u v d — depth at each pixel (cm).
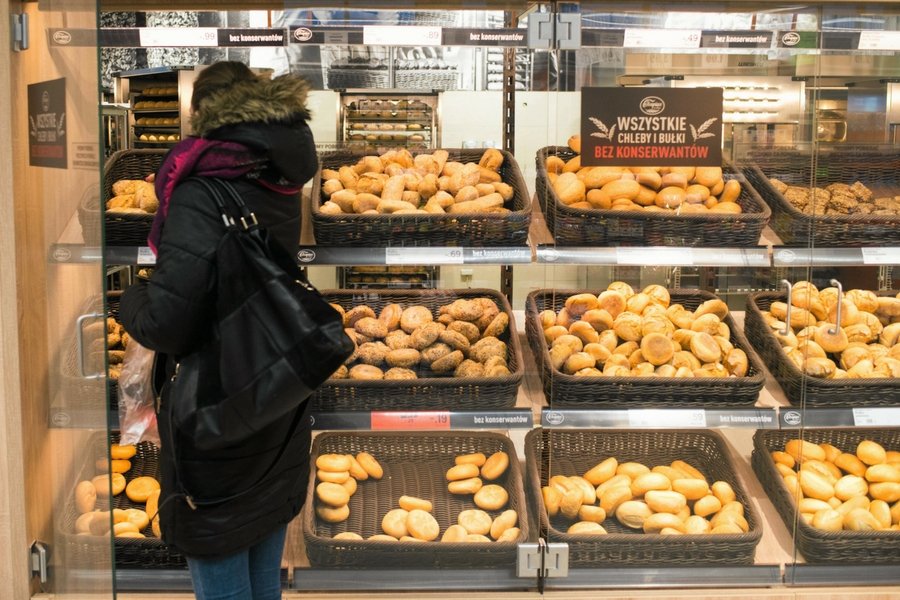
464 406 235
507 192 237
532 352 248
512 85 234
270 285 164
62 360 208
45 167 205
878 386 235
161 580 234
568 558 237
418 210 234
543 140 236
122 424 205
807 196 235
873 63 229
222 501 174
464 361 238
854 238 237
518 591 237
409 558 236
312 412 232
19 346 211
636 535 237
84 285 188
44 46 200
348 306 245
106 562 186
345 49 230
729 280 246
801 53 229
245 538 178
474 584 238
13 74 206
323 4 226
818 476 247
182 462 172
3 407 208
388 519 239
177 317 163
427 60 233
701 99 231
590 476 248
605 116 232
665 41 228
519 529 239
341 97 234
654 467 252
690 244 236
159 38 227
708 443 256
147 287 175
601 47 228
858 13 227
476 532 238
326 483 244
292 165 175
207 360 168
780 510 248
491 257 234
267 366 164
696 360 240
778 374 244
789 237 237
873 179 235
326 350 165
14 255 206
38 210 210
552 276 243
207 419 166
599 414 234
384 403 234
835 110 231
